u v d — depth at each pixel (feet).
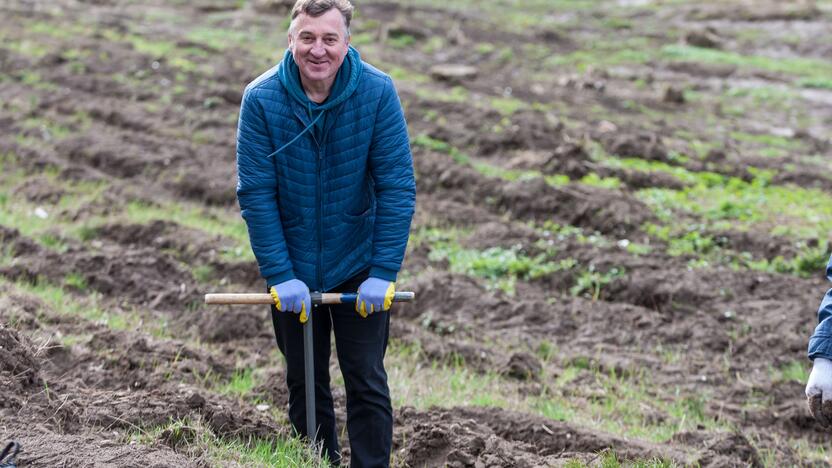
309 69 14.79
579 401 25.57
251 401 21.91
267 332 27.50
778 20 99.86
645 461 19.38
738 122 64.13
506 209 41.55
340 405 22.09
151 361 22.41
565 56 83.97
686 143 54.08
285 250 15.72
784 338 29.45
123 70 61.31
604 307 31.71
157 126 50.24
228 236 35.70
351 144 15.47
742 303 32.32
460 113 56.24
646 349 29.66
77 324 24.47
